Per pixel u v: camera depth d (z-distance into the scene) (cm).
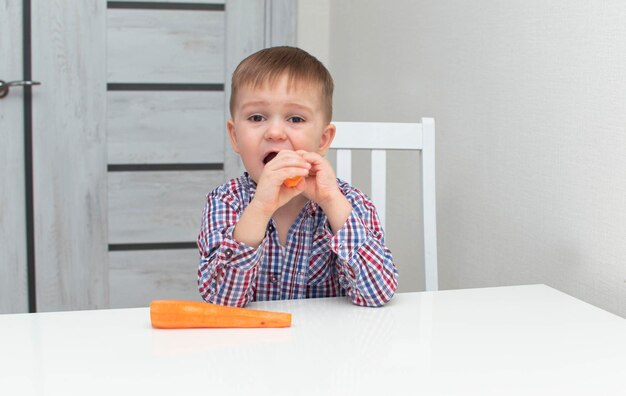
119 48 257
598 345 88
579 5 127
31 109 253
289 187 103
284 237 119
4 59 250
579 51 127
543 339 90
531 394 73
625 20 116
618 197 118
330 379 75
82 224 261
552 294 114
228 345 85
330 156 265
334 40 266
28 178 256
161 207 266
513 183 150
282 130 107
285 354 82
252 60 109
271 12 265
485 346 87
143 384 73
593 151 124
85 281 263
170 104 262
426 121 152
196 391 71
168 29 259
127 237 265
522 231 147
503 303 108
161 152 264
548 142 137
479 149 164
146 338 88
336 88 267
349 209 108
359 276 104
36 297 261
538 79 140
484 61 161
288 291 119
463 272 172
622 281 118
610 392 73
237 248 101
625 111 116
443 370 78
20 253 258
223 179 269
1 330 91
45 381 74
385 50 219
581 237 128
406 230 207
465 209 171
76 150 258
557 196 135
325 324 95
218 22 262
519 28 146
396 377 76
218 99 266
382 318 99
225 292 103
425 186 150
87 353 82
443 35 180
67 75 254
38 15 250
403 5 204
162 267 268
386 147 151
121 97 259
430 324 96
